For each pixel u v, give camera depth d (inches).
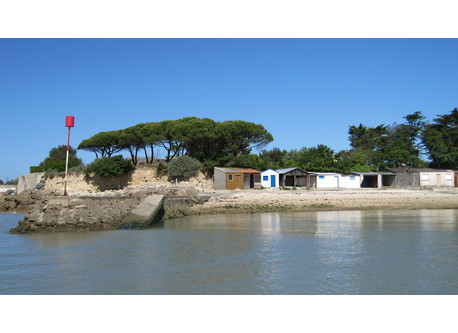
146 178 2094.0
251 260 560.4
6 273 493.0
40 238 797.9
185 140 2081.7
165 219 1173.1
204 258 576.1
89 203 1005.2
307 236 783.7
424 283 450.6
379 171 2356.1
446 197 1611.7
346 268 514.6
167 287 433.4
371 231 852.0
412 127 3211.1
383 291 421.7
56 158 3211.1
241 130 2225.6
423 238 755.4
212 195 1459.2
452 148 2763.3
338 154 2554.1
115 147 2519.7
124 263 546.3
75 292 416.8
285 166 2406.5
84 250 647.8
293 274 484.4
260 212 1334.9
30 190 2132.1
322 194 1590.8
